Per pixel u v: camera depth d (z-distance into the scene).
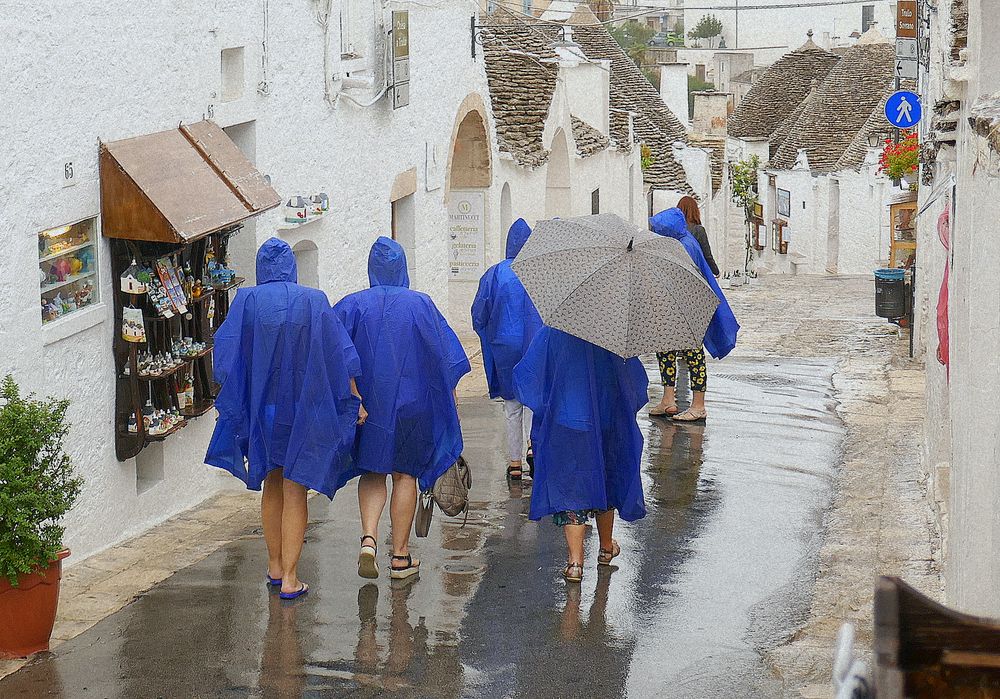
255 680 6.35
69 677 6.34
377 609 7.43
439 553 8.55
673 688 6.30
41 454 6.95
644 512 8.10
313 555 8.48
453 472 8.13
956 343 6.55
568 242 7.80
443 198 17.08
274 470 7.68
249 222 11.09
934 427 9.65
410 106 15.63
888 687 2.93
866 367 15.55
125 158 8.59
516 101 22.55
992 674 3.08
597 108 28.48
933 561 8.16
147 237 8.48
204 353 9.66
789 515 9.41
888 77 47.09
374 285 8.06
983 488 5.07
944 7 7.34
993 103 5.00
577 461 7.80
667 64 53.12
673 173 37.47
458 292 19.16
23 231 7.58
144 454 9.60
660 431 12.20
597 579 8.02
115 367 8.77
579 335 7.56
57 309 8.11
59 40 7.94
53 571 6.65
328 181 12.99
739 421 12.59
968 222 6.06
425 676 6.45
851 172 42.00
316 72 12.54
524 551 8.60
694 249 12.20
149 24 9.15
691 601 7.59
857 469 10.67
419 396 7.92
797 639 6.93
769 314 22.05
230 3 10.54
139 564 8.30
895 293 18.25
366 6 13.88
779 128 52.25
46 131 7.82
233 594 7.66
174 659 6.60
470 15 17.92
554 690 6.29
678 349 7.73
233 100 10.67
